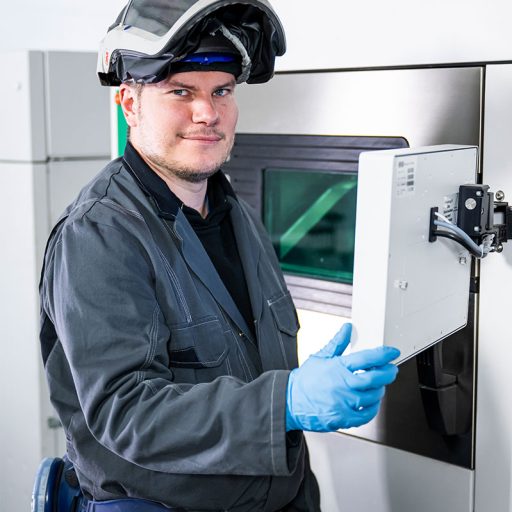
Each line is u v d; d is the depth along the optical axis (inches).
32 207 98.7
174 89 51.3
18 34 122.4
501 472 62.8
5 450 109.9
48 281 52.7
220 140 53.5
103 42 54.1
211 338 53.2
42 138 98.8
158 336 50.0
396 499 69.2
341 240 72.1
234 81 53.4
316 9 68.7
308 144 71.0
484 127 59.9
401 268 46.4
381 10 64.6
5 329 106.1
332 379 42.6
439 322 53.2
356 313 45.9
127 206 52.6
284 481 56.2
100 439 48.2
